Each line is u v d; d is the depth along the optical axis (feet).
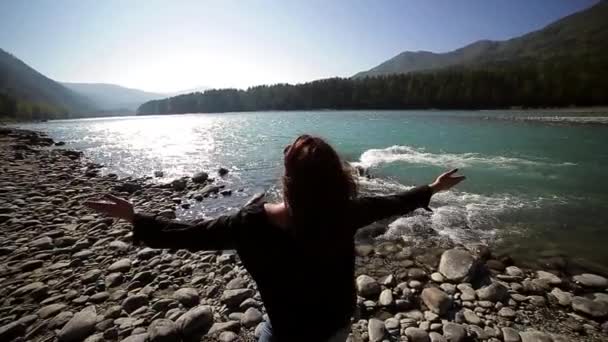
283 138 75.87
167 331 10.35
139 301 12.48
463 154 45.88
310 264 4.05
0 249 17.22
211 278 14.53
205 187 32.73
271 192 31.12
